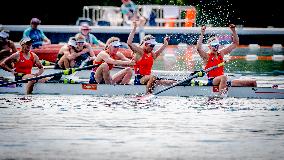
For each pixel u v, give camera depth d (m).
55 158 23.33
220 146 25.67
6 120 31.67
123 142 26.27
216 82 41.78
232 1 114.38
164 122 31.36
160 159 23.25
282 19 115.44
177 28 93.62
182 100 39.91
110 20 105.19
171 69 66.44
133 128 29.56
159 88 42.19
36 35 66.31
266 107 37.06
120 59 44.97
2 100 39.41
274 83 50.09
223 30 94.62
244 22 115.44
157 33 94.06
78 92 42.75
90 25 103.12
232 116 33.53
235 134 28.28
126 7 100.25
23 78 43.72
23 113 34.06
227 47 43.00
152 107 36.69
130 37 41.69
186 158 23.45
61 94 42.75
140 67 42.22
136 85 42.22
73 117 32.75
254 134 28.34
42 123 30.83
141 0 121.81
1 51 50.84
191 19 103.06
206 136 27.77
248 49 95.69
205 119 32.44
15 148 25.02
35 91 43.09
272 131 29.11
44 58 62.16
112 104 37.75
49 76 41.97
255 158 23.55
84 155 23.83
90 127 29.78
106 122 31.19
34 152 24.31
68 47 52.75
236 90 41.69
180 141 26.56
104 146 25.47
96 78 43.12
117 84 42.38
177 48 95.19
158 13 105.25
